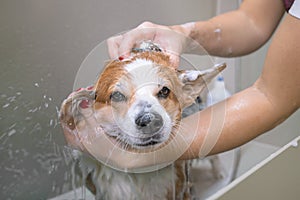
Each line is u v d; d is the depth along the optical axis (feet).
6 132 1.50
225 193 1.11
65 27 1.91
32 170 1.42
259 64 2.83
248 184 1.23
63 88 1.74
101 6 2.09
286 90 1.33
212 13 3.02
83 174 1.42
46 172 1.42
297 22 1.30
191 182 1.73
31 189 1.40
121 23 2.24
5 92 1.62
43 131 1.50
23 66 1.71
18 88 1.65
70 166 1.43
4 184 1.39
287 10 1.52
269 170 1.36
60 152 1.44
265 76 1.42
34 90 1.67
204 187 1.77
